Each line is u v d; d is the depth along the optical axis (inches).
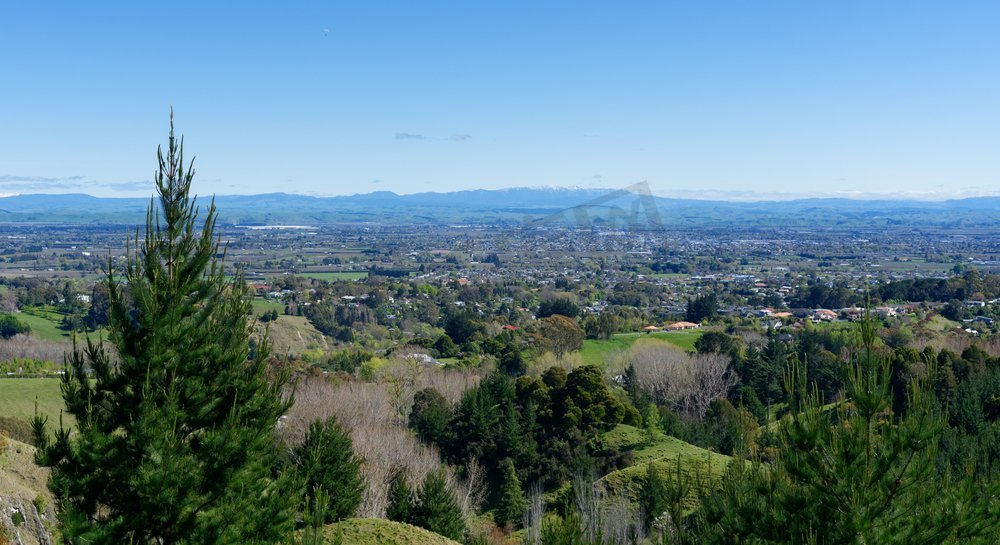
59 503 490.9
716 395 2549.2
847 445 398.0
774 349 2731.3
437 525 1211.2
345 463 1147.3
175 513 493.7
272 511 539.5
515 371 2910.9
